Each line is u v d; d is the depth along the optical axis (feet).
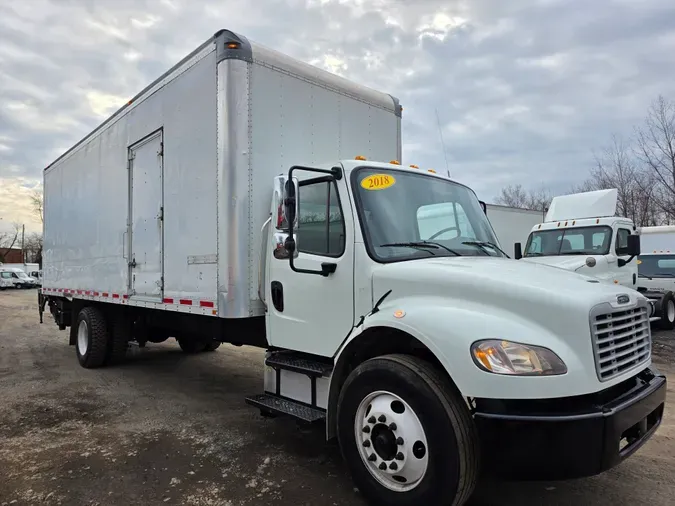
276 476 12.78
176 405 19.30
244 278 14.71
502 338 9.25
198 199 16.30
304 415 12.62
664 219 77.92
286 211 11.98
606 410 8.98
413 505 9.86
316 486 12.21
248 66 15.03
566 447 8.74
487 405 9.25
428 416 9.61
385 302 11.48
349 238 12.34
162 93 18.58
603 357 9.56
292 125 16.11
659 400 10.53
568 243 35.96
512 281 10.01
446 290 10.54
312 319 13.19
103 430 16.31
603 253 33.78
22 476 12.78
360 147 18.39
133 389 21.81
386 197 13.03
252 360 28.89
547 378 8.85
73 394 20.90
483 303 10.03
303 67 16.60
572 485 12.16
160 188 18.75
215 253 15.37
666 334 38.63
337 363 12.07
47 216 33.40
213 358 29.43
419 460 9.88
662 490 11.89
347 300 12.30
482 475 9.62
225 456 14.10
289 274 13.88
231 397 20.57
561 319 9.30
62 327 31.78
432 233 13.47
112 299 22.86
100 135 24.31
